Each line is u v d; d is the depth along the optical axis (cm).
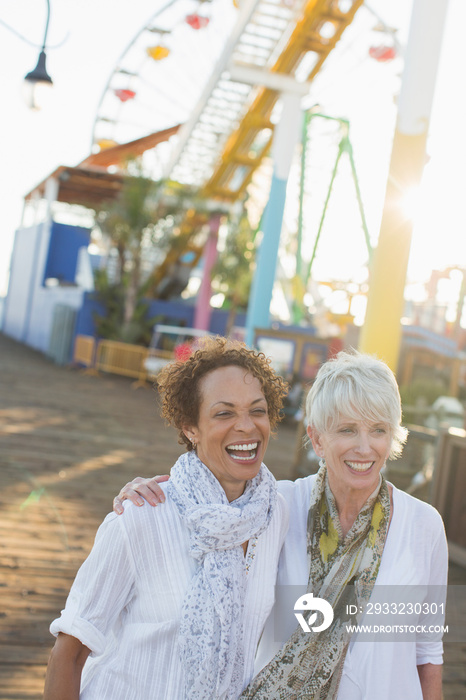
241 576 130
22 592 348
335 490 146
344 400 140
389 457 151
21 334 2700
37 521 475
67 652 129
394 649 137
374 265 625
